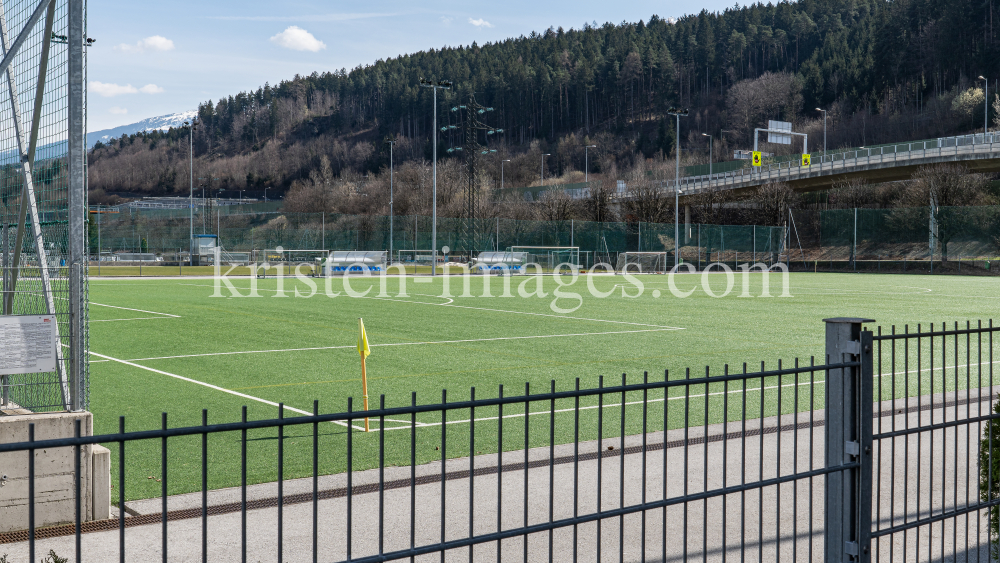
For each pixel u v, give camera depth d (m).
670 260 60.81
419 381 11.29
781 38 191.88
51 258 5.81
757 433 7.81
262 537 4.90
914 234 64.38
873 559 4.66
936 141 69.38
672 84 191.75
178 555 4.59
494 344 15.41
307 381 11.23
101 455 5.26
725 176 86.75
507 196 94.00
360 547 4.72
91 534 4.94
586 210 73.88
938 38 137.88
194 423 8.53
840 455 3.69
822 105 158.88
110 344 15.14
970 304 26.16
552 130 197.38
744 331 17.91
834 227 69.69
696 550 4.71
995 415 4.38
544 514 5.34
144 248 69.69
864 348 3.64
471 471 2.92
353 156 199.75
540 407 9.35
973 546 4.91
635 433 7.93
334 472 6.44
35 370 5.16
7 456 4.96
